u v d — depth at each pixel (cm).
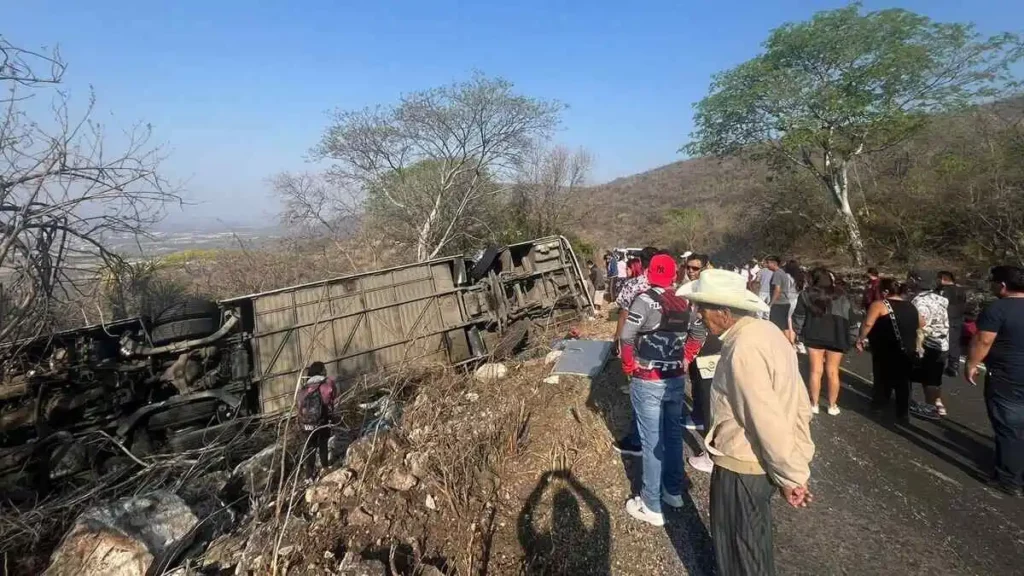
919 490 393
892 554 315
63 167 508
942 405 540
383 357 877
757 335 224
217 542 352
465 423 438
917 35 1436
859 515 360
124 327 694
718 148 1850
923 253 1466
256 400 772
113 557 327
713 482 249
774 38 1608
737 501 234
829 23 1521
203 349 734
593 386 544
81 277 655
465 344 945
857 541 329
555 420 470
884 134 1552
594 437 440
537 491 369
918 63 1415
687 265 523
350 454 393
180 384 695
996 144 1362
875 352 553
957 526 343
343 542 304
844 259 1755
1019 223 1205
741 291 237
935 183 1500
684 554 307
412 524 319
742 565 232
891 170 1906
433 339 926
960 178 1384
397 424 471
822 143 1619
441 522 324
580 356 604
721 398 242
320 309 849
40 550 438
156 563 332
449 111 1758
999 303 386
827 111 1527
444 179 1858
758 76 1636
